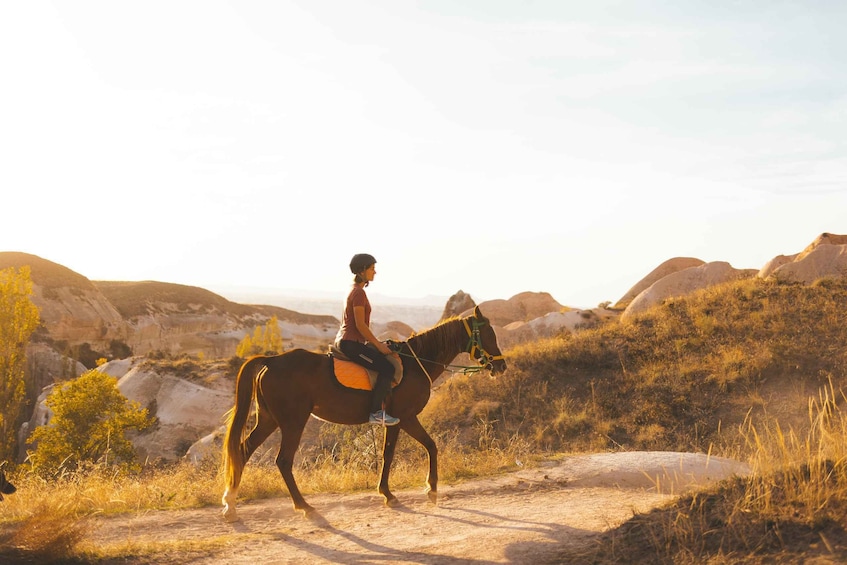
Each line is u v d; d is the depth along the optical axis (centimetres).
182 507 880
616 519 705
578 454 1219
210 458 1403
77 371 7525
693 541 509
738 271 3172
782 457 596
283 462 791
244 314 13438
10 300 4291
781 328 2209
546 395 2195
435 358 881
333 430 1673
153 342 10744
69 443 3005
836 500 505
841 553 432
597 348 2398
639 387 2116
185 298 12900
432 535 703
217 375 4119
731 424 1827
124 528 765
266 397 794
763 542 479
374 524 763
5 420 4188
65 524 586
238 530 754
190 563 605
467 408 2205
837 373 1895
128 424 3178
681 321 2494
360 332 815
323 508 860
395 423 816
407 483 1040
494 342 910
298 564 603
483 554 607
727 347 2197
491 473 1084
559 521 723
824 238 2997
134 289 12450
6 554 551
